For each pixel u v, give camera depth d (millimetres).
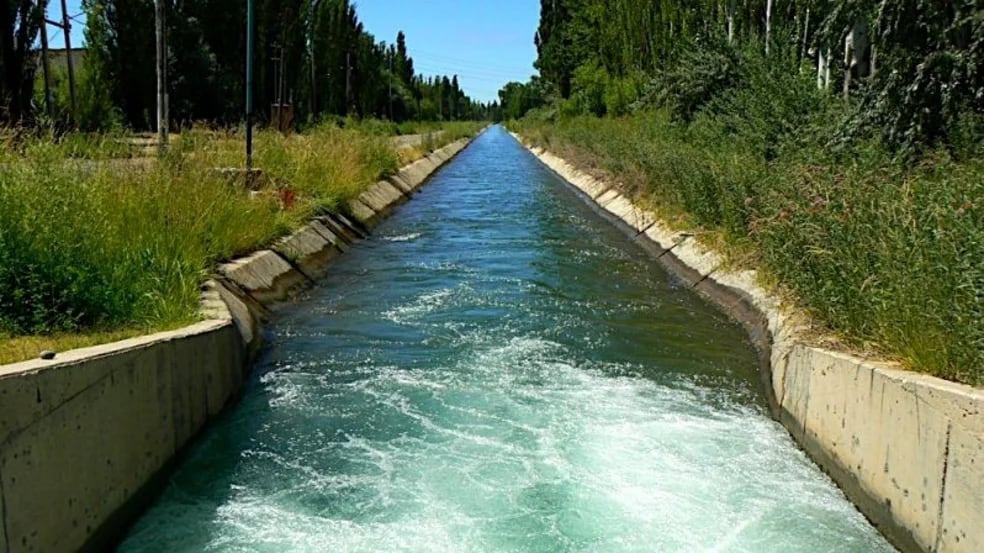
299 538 5188
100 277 6633
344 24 58344
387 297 11633
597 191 24688
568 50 58625
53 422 4480
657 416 7340
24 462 4223
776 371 7738
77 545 4688
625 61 36969
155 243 8125
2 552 4020
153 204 8992
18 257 6152
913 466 4973
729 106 17766
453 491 5816
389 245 16422
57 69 29641
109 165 9297
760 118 14602
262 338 9203
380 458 6344
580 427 7000
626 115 33750
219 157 13727
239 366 7762
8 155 7180
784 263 8695
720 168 13625
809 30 18547
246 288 9961
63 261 6348
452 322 10312
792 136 13047
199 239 9477
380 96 72562
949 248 5738
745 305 10320
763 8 23812
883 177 8133
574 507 5613
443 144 51906
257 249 11500
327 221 15477
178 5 37781
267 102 41062
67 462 4609
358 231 17188
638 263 14648
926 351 5406
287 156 16062
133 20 33938
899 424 5160
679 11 29188
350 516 5473
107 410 5070
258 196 12953
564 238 17641
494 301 11477
